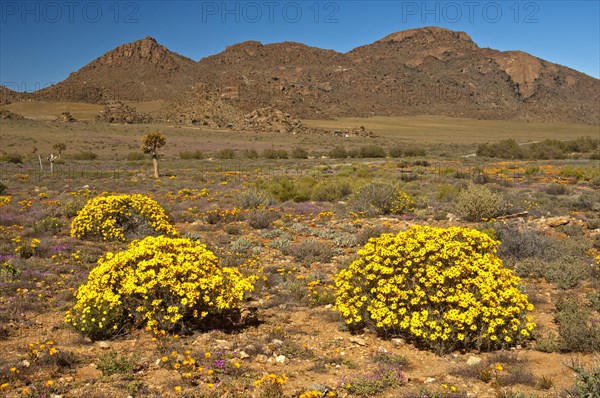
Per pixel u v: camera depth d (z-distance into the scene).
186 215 20.75
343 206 24.16
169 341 7.25
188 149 110.12
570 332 7.09
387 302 7.39
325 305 9.67
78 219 15.36
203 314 7.60
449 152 112.00
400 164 59.56
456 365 6.56
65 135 138.12
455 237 7.85
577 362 6.08
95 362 6.48
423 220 20.12
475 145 147.88
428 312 7.10
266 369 6.43
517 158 89.12
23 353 6.76
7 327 7.82
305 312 9.23
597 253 13.74
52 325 8.09
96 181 39.28
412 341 7.47
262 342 7.41
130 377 5.96
